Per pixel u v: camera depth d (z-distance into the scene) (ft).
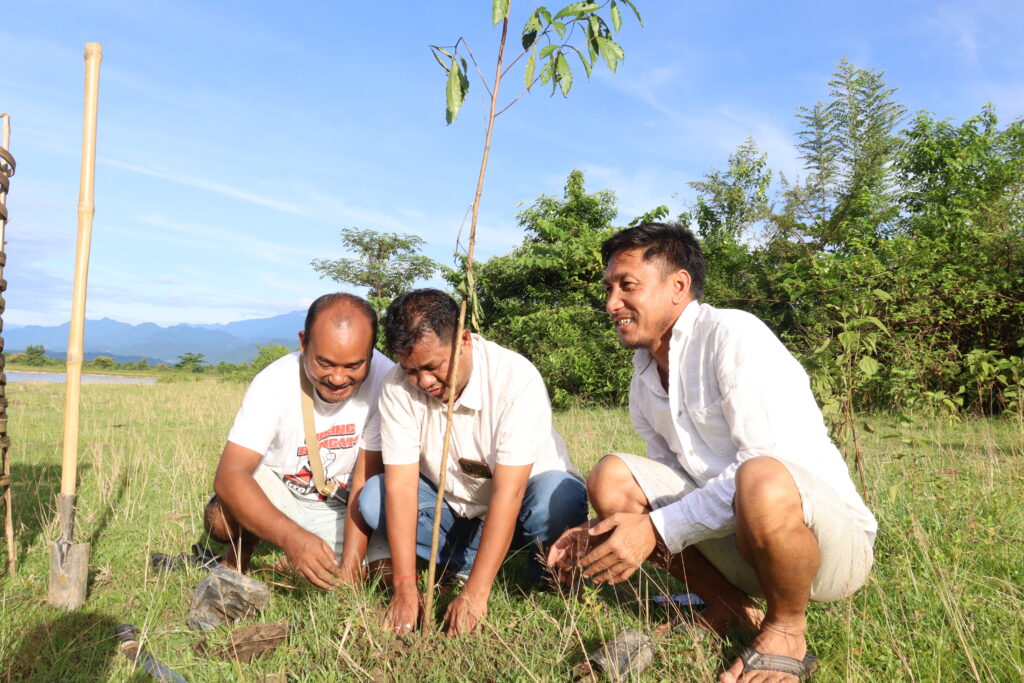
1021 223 35.35
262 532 9.68
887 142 56.08
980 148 50.62
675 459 9.29
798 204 45.16
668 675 7.20
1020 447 19.74
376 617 8.82
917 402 25.62
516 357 9.40
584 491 10.18
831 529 6.98
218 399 55.83
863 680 7.11
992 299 32.22
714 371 8.11
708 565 8.74
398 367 9.62
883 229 49.24
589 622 8.72
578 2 7.36
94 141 9.68
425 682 7.50
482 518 10.66
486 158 8.07
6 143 10.42
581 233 52.42
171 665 8.05
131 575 11.09
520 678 7.30
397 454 9.47
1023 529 11.49
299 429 10.74
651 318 8.61
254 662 8.01
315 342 9.41
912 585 9.09
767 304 41.45
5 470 10.98
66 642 8.61
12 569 10.84
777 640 7.16
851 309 13.14
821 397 12.67
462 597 8.68
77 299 9.80
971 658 6.86
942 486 13.07
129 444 26.37
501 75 7.90
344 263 155.74
